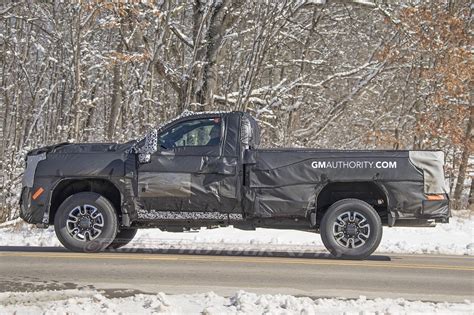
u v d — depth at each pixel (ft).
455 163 84.53
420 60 77.56
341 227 34.88
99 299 23.76
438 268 33.19
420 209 34.58
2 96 119.24
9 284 27.14
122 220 36.04
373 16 91.81
